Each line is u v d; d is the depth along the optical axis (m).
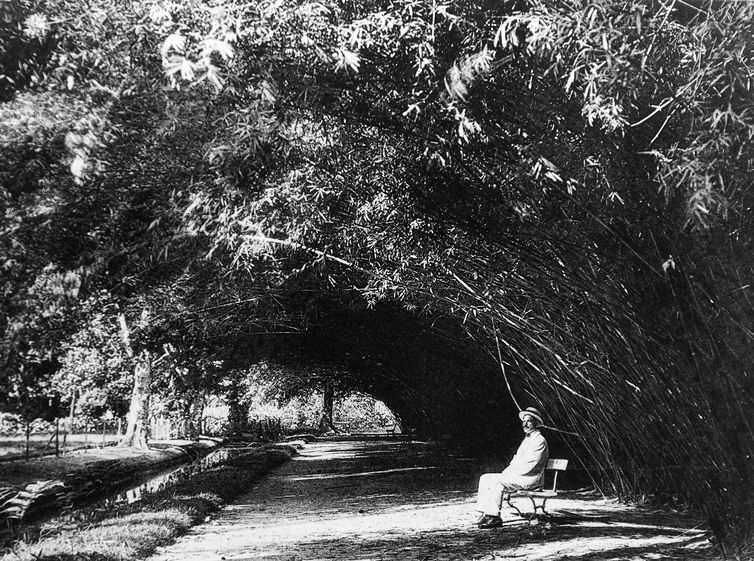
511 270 6.77
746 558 5.23
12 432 14.68
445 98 4.00
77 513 8.97
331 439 37.03
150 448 18.45
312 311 13.38
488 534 6.92
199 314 12.12
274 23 3.80
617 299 5.64
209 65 3.55
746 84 3.39
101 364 14.11
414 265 7.61
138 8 3.84
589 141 4.36
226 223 5.28
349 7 4.14
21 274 4.55
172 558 6.24
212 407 32.97
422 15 3.95
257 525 8.44
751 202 4.00
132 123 4.25
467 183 5.34
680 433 5.89
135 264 5.12
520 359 9.53
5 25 4.40
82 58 4.04
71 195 4.45
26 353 5.39
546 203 5.09
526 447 7.47
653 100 3.99
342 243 7.56
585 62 3.62
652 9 3.52
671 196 3.83
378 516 8.90
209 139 4.29
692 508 7.71
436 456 18.53
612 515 7.83
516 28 3.67
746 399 4.93
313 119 4.84
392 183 6.08
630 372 6.46
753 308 4.52
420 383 17.19
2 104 4.11
